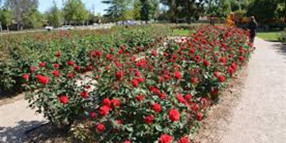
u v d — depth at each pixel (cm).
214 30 1322
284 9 4284
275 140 501
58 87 493
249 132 530
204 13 4744
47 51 955
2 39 1384
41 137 520
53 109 485
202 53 674
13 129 563
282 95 751
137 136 366
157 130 360
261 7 4522
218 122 566
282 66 1151
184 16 4688
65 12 5944
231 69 602
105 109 352
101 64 662
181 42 858
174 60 588
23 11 6375
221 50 771
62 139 498
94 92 474
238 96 733
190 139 416
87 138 426
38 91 494
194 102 455
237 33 1183
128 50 1157
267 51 1619
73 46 1048
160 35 1777
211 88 532
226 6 4809
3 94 793
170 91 438
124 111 382
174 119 336
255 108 652
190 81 506
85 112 477
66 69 566
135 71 495
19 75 761
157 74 503
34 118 617
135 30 1800
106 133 365
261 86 837
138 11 6156
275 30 4100
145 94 406
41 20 6588
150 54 673
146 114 372
